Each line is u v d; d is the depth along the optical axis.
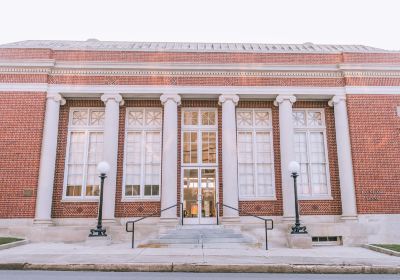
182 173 18.34
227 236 15.33
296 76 18.66
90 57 18.59
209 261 10.43
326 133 18.94
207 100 19.05
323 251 13.73
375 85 18.55
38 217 16.36
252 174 18.56
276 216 17.75
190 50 18.95
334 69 18.62
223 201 17.27
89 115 18.83
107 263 9.92
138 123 18.92
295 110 19.30
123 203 17.72
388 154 17.70
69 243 15.59
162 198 17.03
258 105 19.16
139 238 16.02
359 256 12.26
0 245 13.51
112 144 17.50
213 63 18.61
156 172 18.41
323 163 18.81
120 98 18.12
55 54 18.52
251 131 18.97
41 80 17.84
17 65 17.80
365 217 16.89
